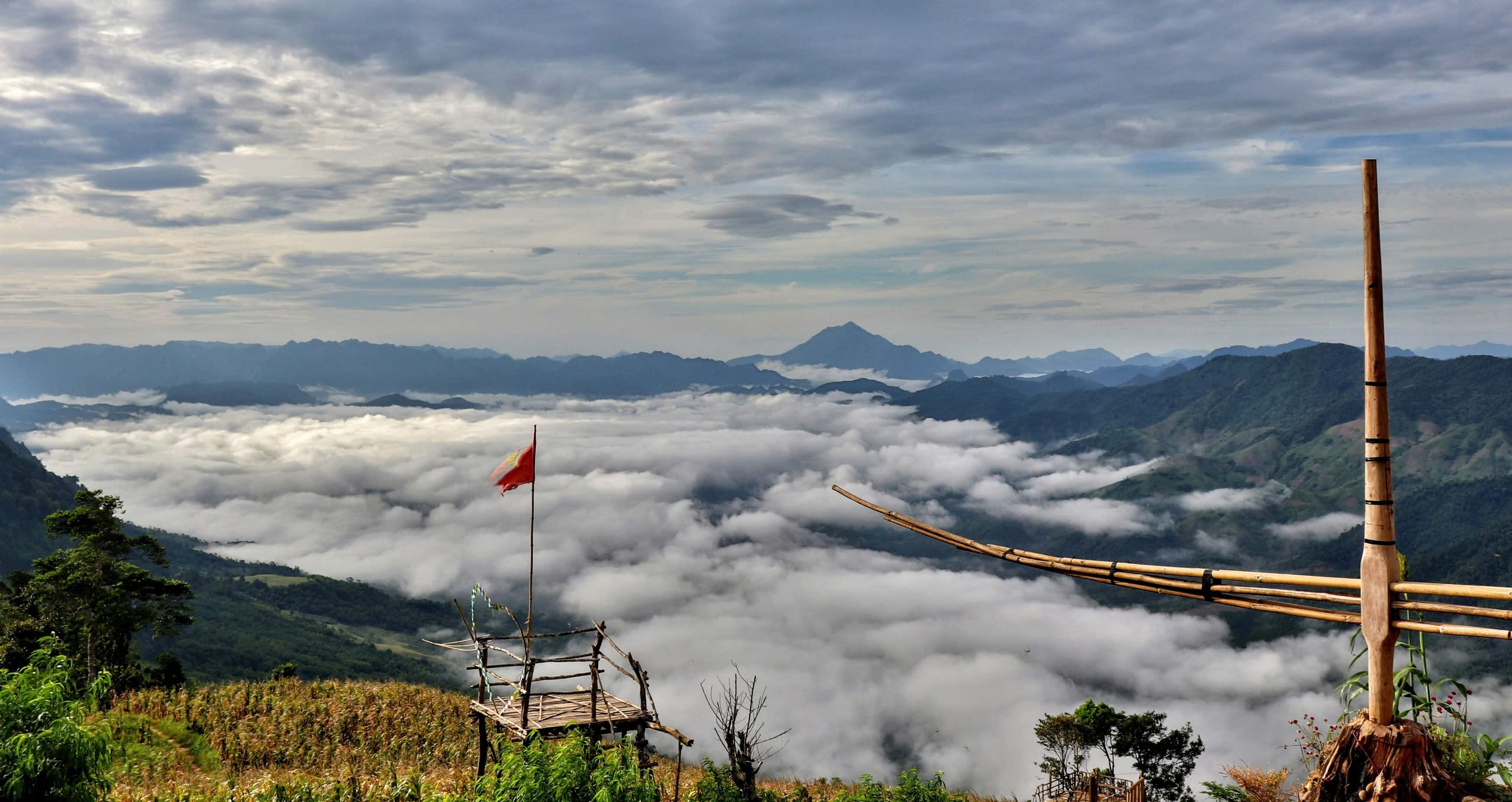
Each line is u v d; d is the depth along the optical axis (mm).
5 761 10367
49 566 48094
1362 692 6012
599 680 17047
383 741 32250
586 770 12469
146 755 25609
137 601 50719
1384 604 4418
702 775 17078
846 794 20109
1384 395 4457
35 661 11914
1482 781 5812
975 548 5102
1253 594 4742
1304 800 4965
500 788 12875
